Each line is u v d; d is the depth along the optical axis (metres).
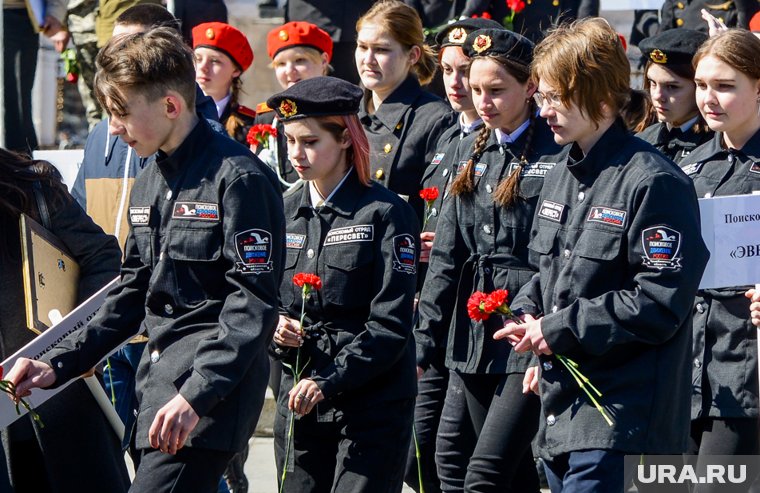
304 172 6.34
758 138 6.91
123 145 8.03
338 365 6.13
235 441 5.32
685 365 5.56
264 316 5.24
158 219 5.46
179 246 5.34
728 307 6.75
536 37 10.83
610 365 5.46
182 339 5.34
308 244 6.47
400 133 8.34
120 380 7.71
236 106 9.88
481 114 6.88
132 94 5.28
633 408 5.38
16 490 6.65
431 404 7.41
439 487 7.50
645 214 5.38
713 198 6.49
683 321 5.42
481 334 6.84
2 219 6.32
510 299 6.80
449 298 7.11
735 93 6.68
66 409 6.44
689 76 7.36
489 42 6.79
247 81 12.44
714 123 6.77
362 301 6.36
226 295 5.35
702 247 5.45
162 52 5.32
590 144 5.62
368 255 6.32
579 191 5.63
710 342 6.80
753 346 6.70
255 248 5.27
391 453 6.27
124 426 6.97
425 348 7.16
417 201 8.30
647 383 5.41
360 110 8.66
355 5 11.38
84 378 6.43
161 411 5.10
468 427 7.04
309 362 6.39
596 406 5.41
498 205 6.86
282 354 6.48
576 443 5.44
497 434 6.66
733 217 6.49
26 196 6.35
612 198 5.49
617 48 5.50
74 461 6.46
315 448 6.46
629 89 5.60
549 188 5.82
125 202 7.99
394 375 6.34
